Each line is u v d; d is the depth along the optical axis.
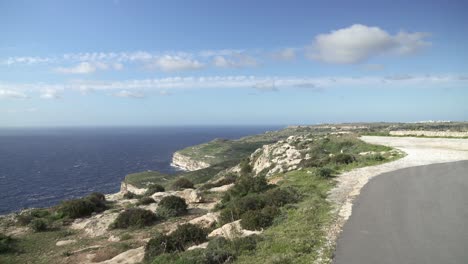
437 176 22.38
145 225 22.41
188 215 24.52
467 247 10.05
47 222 24.77
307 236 11.69
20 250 19.31
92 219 24.84
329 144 45.97
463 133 49.28
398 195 17.31
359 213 14.27
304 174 27.73
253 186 25.58
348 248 10.35
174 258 12.21
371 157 31.91
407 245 10.36
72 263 16.48
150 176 112.94
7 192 102.00
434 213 13.80
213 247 11.80
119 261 14.77
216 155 171.75
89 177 135.50
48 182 122.06
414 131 54.75
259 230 14.29
